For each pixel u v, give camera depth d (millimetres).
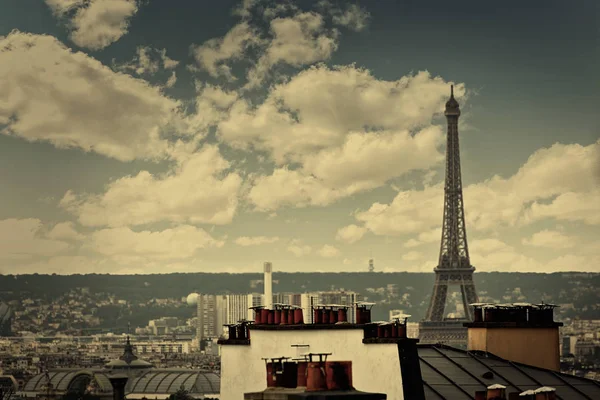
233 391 88625
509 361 108375
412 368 81688
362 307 87188
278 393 67812
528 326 110812
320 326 84438
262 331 87125
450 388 98312
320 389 67562
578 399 102875
